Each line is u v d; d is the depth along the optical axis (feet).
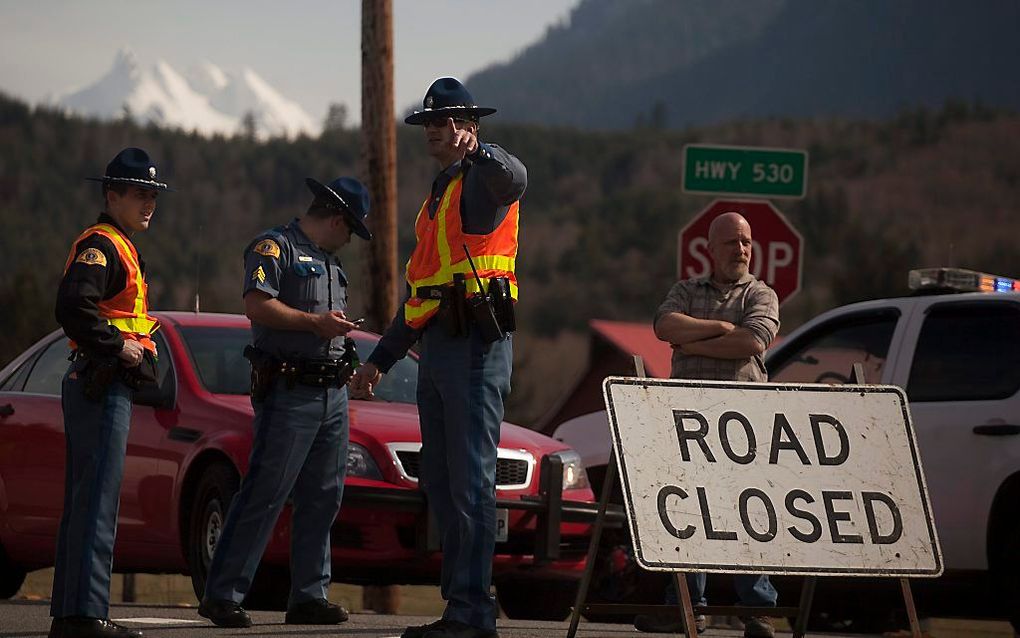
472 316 58.59
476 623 58.85
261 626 69.97
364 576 83.05
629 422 54.65
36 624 70.03
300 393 70.08
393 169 130.00
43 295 385.09
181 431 84.17
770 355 93.76
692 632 53.42
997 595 82.33
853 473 56.75
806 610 62.13
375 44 128.88
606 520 85.61
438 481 61.26
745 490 55.26
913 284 88.79
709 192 110.11
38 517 91.71
